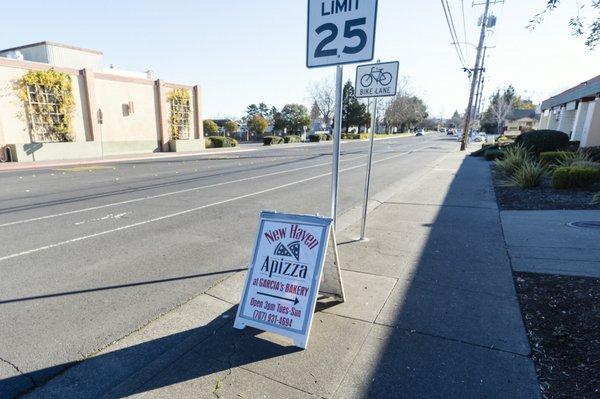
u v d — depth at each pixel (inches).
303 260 127.6
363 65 215.3
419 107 4055.1
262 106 3292.3
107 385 106.5
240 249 222.7
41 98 828.0
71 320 141.9
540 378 103.8
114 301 156.9
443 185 454.6
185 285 172.1
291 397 99.0
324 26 156.1
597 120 594.6
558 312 136.4
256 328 132.8
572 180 377.4
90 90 922.7
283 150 1316.4
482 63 1411.2
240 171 653.9
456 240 226.1
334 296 149.8
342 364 112.0
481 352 116.0
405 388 101.4
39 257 210.5
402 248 214.1
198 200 379.9
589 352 112.6
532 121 2817.4
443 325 131.6
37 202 369.7
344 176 580.7
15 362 117.0
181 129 1218.0
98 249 223.8
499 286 160.6
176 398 99.3
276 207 346.0
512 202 335.3
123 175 593.0
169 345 124.5
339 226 268.1
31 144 788.6
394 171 645.3
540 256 192.9
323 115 2974.9
